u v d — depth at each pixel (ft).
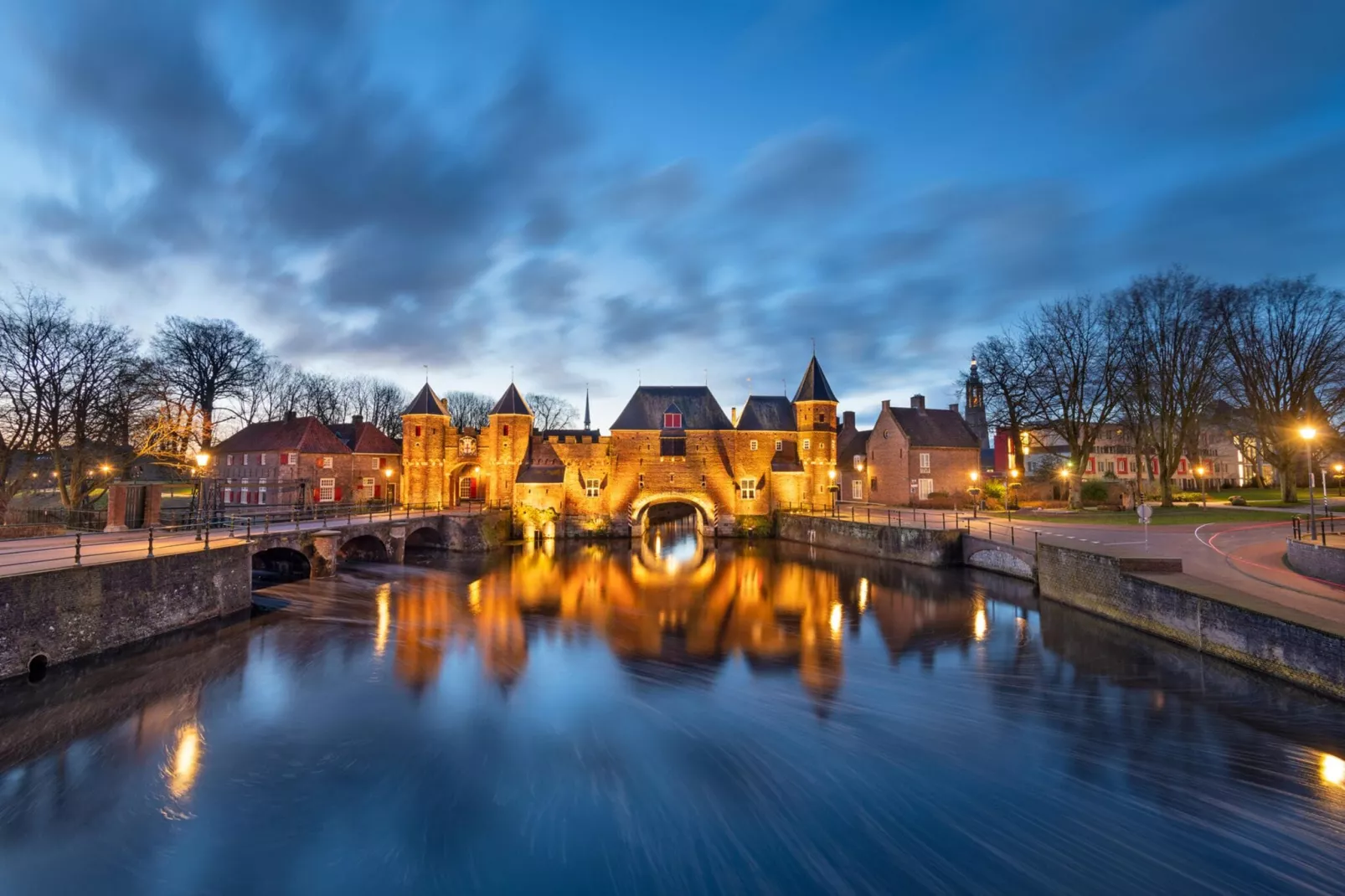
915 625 66.28
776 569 104.27
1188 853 26.94
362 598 76.43
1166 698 43.14
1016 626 64.23
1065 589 70.74
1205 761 34.60
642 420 151.12
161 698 43.34
